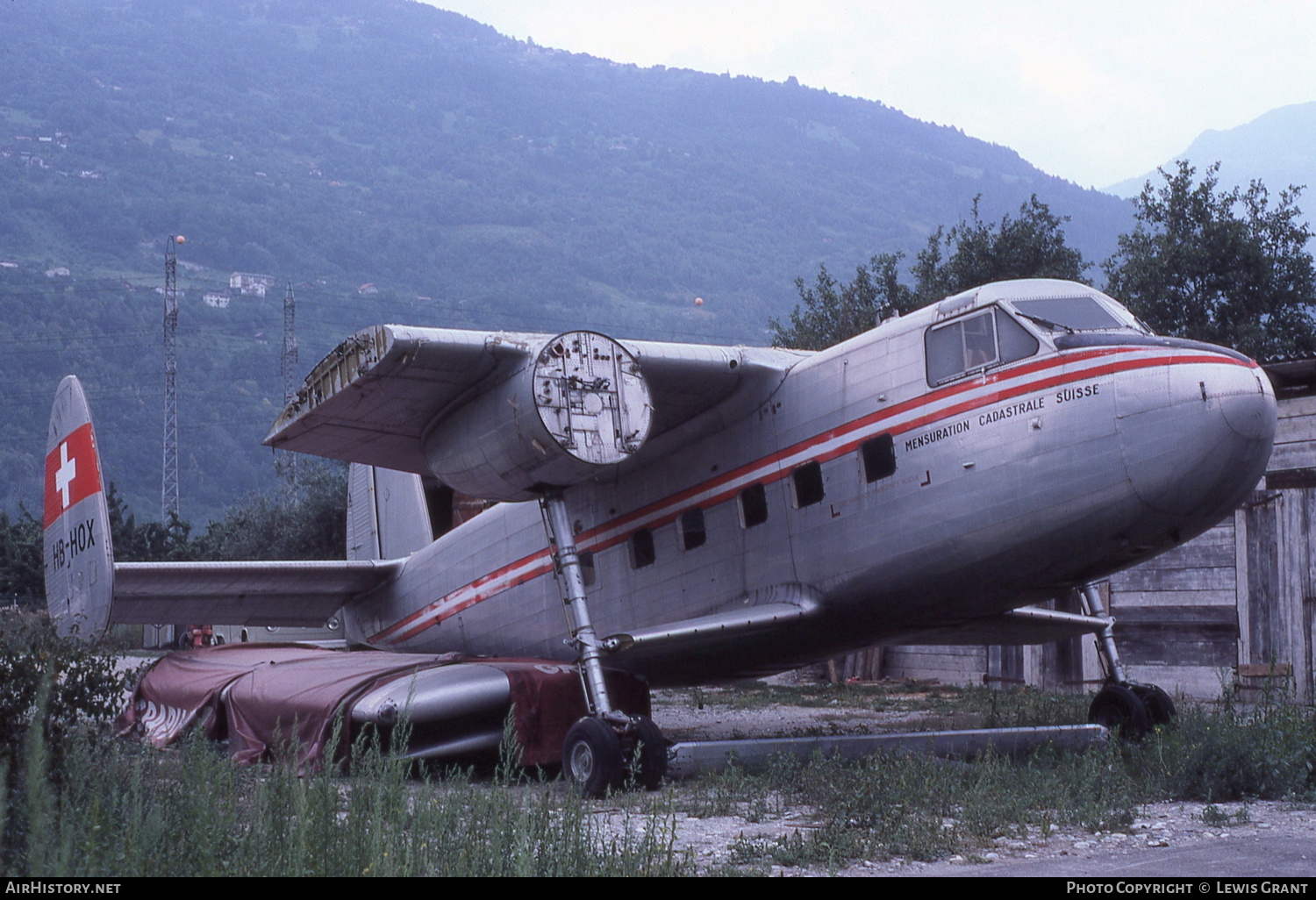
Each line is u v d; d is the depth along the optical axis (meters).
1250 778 8.42
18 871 5.02
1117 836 6.92
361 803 5.80
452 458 9.98
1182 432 8.37
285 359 71.56
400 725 6.88
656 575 11.48
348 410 10.00
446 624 14.18
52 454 13.96
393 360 9.01
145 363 190.88
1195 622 16.19
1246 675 15.40
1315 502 15.09
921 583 9.58
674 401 10.59
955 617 10.10
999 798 7.71
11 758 6.29
